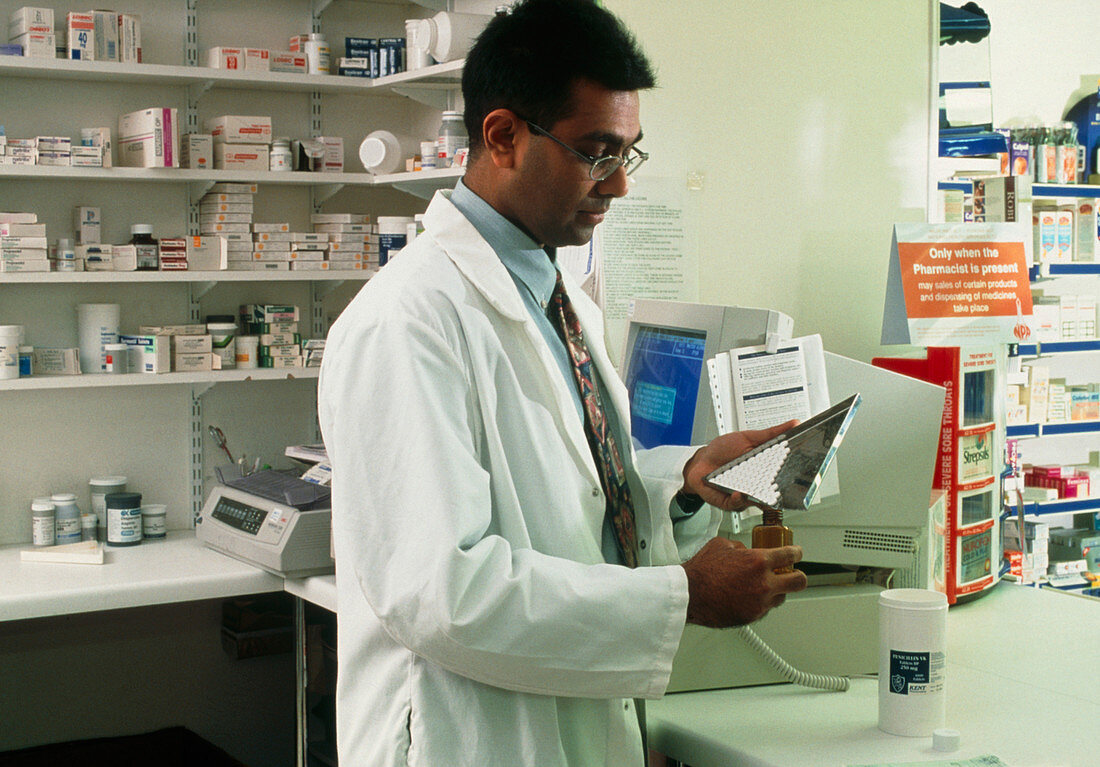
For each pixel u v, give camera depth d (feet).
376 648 3.81
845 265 7.64
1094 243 15.16
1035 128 15.43
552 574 3.44
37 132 10.46
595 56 3.56
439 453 3.38
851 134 7.57
